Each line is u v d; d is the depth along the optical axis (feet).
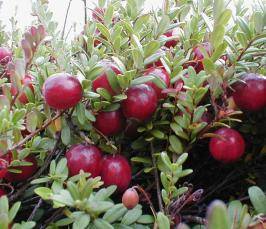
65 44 0.65
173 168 0.38
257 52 0.46
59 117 0.42
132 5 0.58
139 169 0.49
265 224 0.29
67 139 0.42
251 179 0.51
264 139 0.51
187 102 0.43
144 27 0.57
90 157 0.41
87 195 0.34
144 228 0.38
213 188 0.51
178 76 0.45
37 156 0.46
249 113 0.49
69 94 0.39
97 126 0.44
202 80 0.42
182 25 0.60
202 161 0.52
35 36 0.39
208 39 0.49
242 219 0.27
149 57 0.43
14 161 0.39
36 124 0.40
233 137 0.44
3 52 0.65
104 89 0.42
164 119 0.47
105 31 0.49
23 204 0.44
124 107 0.43
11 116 0.38
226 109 0.43
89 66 0.43
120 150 0.47
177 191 0.38
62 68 0.46
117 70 0.43
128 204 0.36
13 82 0.40
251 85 0.44
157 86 0.45
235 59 0.45
